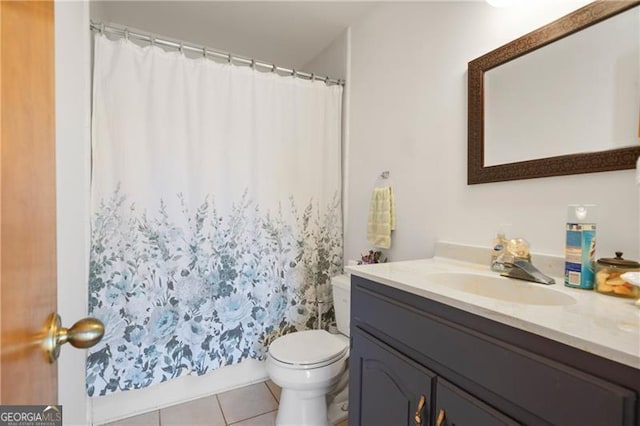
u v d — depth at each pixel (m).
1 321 0.37
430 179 1.57
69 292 1.19
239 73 1.91
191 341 1.78
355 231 2.15
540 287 0.97
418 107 1.64
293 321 2.08
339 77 2.30
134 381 1.65
